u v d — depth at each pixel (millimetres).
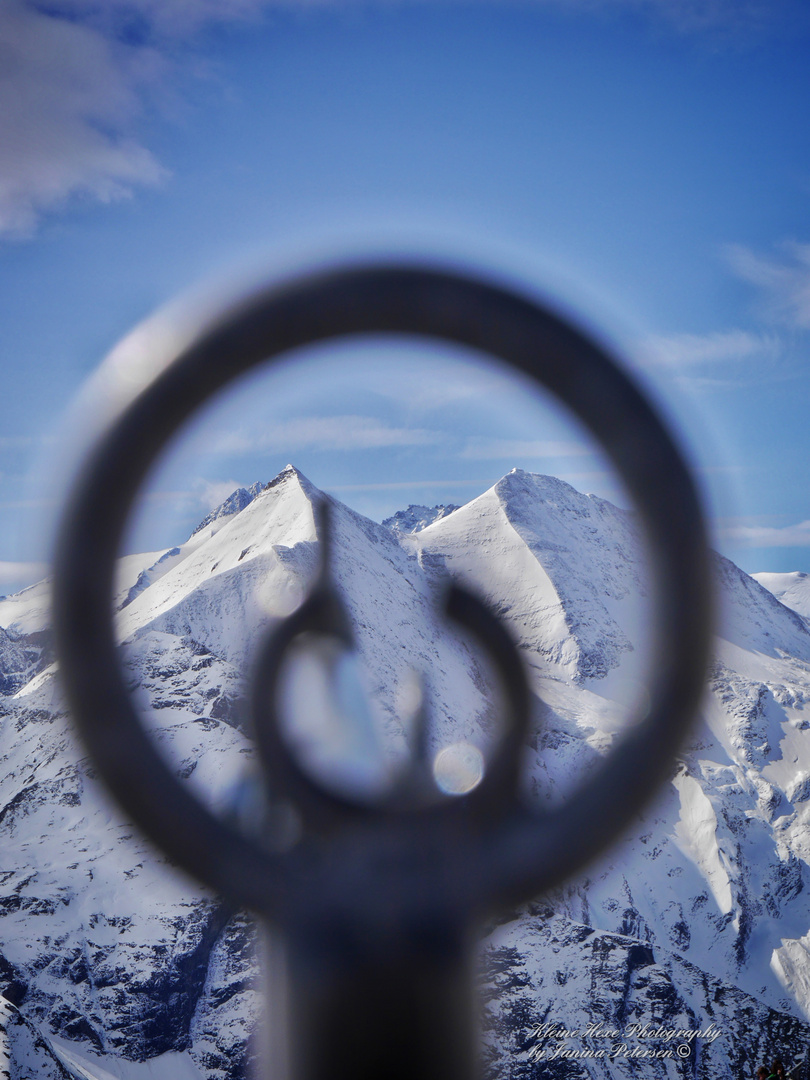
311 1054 818
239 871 827
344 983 828
